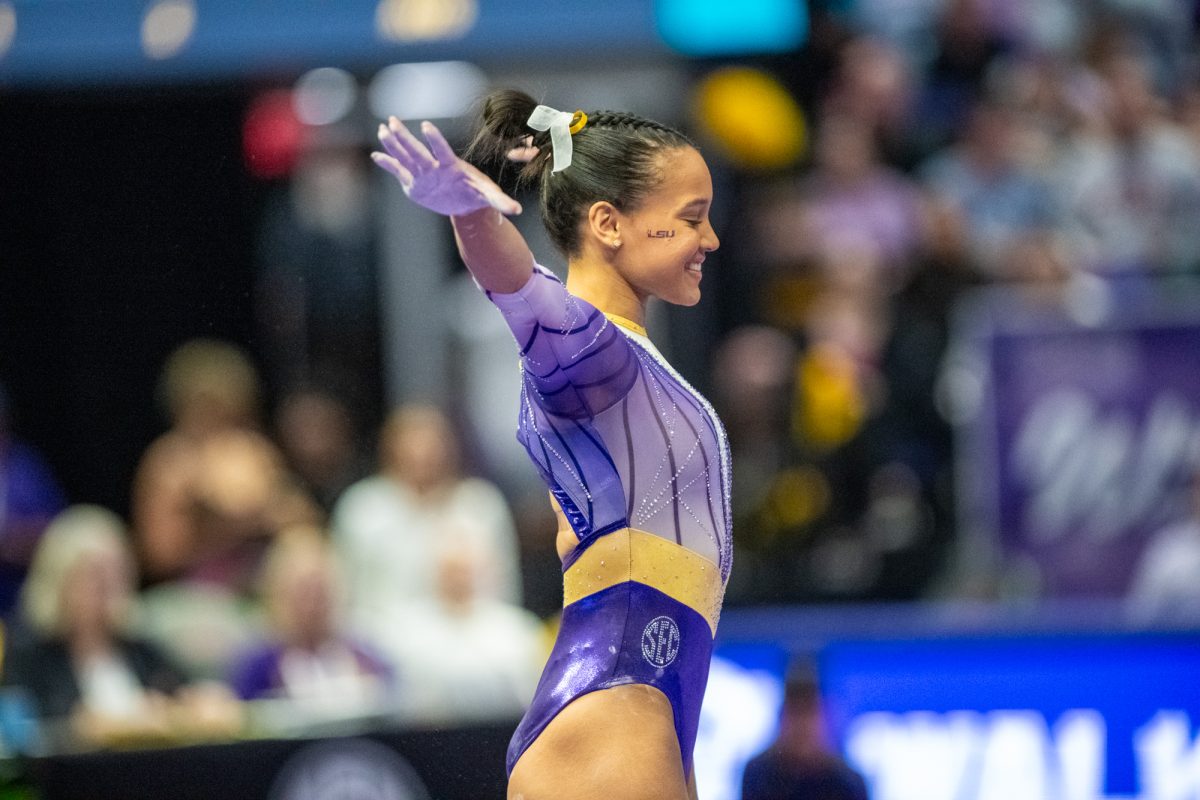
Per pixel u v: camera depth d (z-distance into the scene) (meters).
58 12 29.00
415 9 28.39
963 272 25.39
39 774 17.84
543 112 9.91
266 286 28.03
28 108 28.38
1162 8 27.61
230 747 17.97
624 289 9.87
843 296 25.20
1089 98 26.83
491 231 8.71
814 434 24.27
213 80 28.17
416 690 20.56
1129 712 18.86
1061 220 25.95
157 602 22.33
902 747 19.08
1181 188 26.25
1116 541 22.56
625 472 9.48
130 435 28.72
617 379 9.30
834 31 27.62
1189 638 18.91
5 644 20.53
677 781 9.16
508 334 27.97
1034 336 22.95
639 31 27.78
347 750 18.00
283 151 27.81
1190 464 22.38
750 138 27.05
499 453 27.70
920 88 27.30
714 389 24.80
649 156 9.77
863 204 26.19
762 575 23.50
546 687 9.49
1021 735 18.98
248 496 24.05
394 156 8.55
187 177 28.22
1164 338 22.58
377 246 27.86
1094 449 22.73
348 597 23.05
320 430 26.28
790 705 18.80
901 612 21.33
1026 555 22.81
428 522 23.45
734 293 26.44
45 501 26.81
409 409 26.52
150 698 20.06
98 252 28.58
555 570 24.52
